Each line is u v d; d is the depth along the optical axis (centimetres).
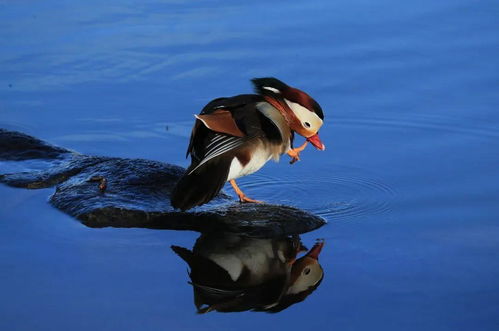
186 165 1338
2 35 1830
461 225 1077
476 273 930
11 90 1609
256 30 1838
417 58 1688
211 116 1052
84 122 1498
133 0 2034
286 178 1277
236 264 964
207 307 857
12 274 924
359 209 1148
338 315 841
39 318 833
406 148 1380
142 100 1573
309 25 1850
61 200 1143
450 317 834
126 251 995
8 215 1107
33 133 1456
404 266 951
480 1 1941
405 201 1173
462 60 1670
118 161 1263
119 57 1736
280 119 1159
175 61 1712
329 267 954
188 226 1077
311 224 1080
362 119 1489
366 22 1853
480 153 1348
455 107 1511
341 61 1691
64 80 1650
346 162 1331
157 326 820
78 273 931
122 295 880
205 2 2012
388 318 832
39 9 1975
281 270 947
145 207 1113
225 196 1203
